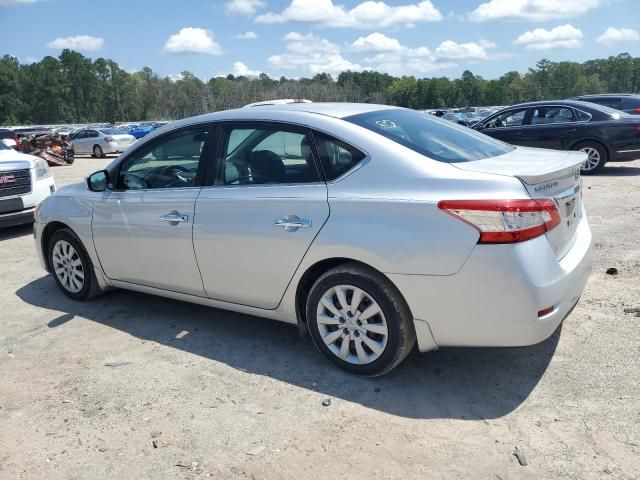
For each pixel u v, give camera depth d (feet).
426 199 10.22
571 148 37.37
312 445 9.59
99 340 14.15
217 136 13.19
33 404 11.30
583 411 10.10
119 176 15.05
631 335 12.75
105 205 15.07
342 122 11.78
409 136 11.78
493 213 9.66
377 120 12.29
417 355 12.53
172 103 423.23
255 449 9.56
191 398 11.23
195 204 13.12
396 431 9.87
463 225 9.86
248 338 13.88
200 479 8.90
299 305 12.17
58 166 71.46
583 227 12.44
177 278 13.91
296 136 12.00
